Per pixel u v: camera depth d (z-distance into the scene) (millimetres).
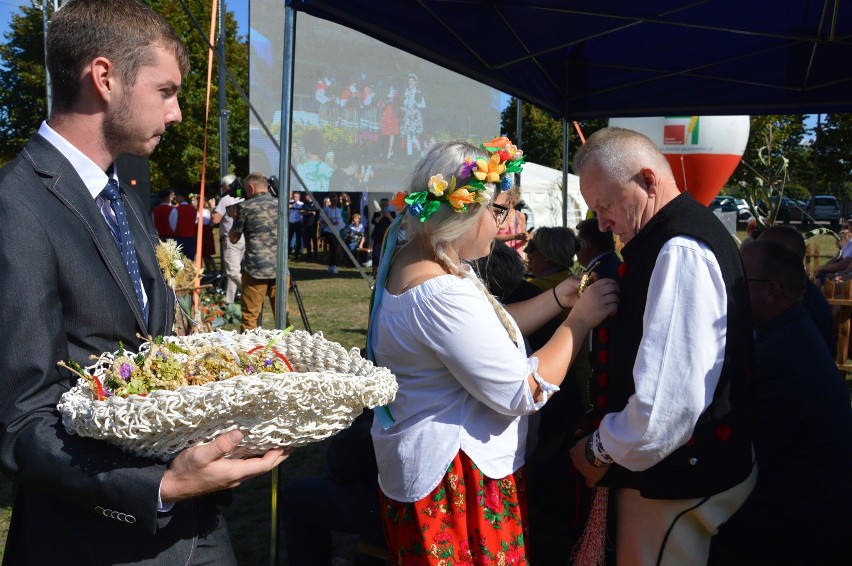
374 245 12773
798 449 2295
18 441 1201
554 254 3293
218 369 1371
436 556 1729
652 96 4496
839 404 2336
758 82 4074
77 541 1344
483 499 1765
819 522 2230
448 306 1675
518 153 1828
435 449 1748
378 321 1831
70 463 1200
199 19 19047
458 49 3531
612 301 1938
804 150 20266
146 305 1521
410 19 3121
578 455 2051
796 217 22422
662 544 1935
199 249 6664
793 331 2400
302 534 2451
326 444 4609
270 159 9695
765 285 2432
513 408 1720
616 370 1986
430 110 10492
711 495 1854
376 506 2293
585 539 2119
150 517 1221
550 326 2793
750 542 2268
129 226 1527
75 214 1332
